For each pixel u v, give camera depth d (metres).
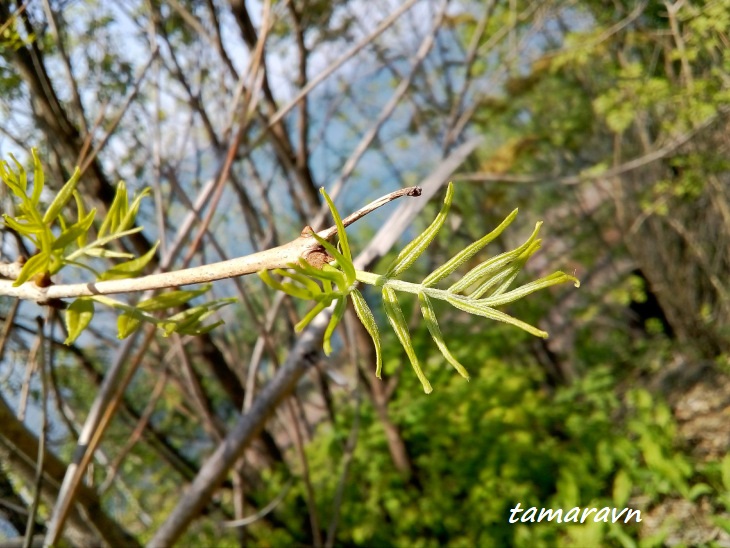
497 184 4.89
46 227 0.60
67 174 1.94
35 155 0.58
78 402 2.81
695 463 3.55
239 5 2.42
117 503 3.39
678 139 3.18
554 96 4.46
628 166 3.28
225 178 1.46
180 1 2.31
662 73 3.07
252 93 1.58
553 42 4.29
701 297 4.32
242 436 1.52
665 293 4.48
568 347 5.58
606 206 4.91
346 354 3.70
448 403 3.85
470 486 3.54
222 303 0.64
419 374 0.40
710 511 3.21
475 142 1.67
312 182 3.10
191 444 3.74
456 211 2.62
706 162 3.01
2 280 0.65
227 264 0.49
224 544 3.35
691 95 2.57
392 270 0.43
